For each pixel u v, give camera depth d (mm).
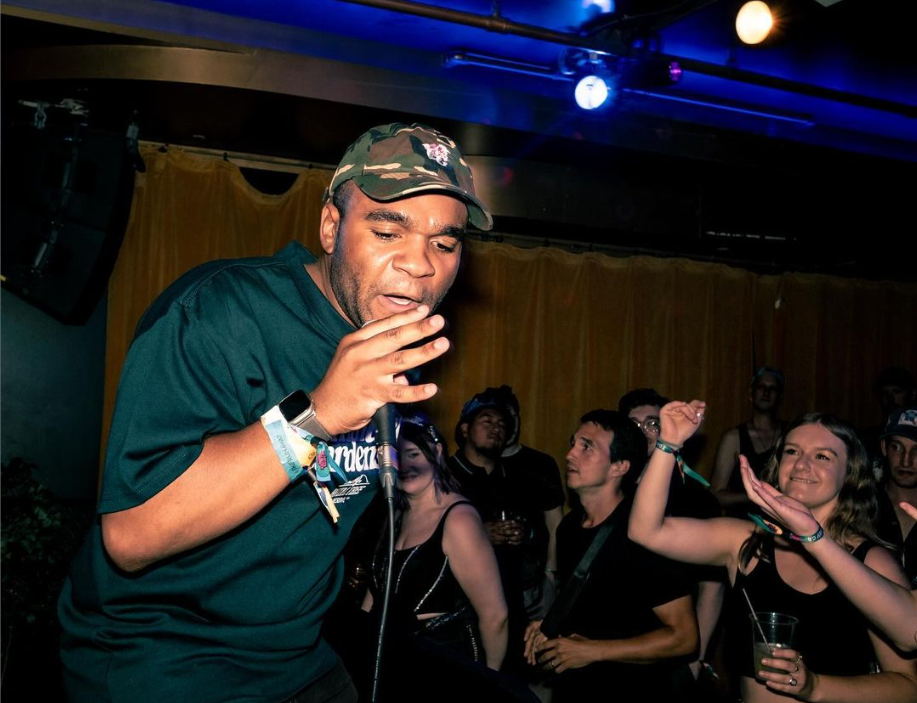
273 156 5574
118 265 5191
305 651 1268
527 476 4250
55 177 4262
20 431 4980
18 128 4238
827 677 2051
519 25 4012
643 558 2633
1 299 4965
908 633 1967
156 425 952
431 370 6258
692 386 7004
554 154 5668
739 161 5770
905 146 6422
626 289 6855
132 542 936
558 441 6566
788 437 2381
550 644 2594
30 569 3391
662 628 2592
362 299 1094
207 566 1110
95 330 5191
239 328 1065
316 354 1130
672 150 5555
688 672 2604
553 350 6598
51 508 3510
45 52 4234
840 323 7668
